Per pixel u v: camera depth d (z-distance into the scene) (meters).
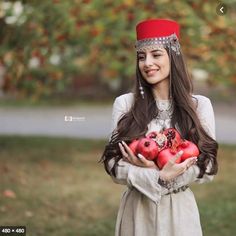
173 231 3.81
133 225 3.89
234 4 10.75
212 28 10.47
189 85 3.98
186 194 3.89
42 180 10.43
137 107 3.93
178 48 3.96
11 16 11.08
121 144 3.81
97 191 9.93
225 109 22.98
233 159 13.08
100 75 27.66
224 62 10.96
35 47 11.09
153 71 3.90
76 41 11.77
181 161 3.76
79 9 10.48
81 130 17.47
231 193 10.02
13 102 25.67
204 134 3.88
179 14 10.12
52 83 12.54
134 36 9.84
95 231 7.82
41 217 8.36
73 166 11.76
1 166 11.06
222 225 8.10
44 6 10.83
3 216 8.25
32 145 13.89
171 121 3.92
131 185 3.79
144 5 10.14
